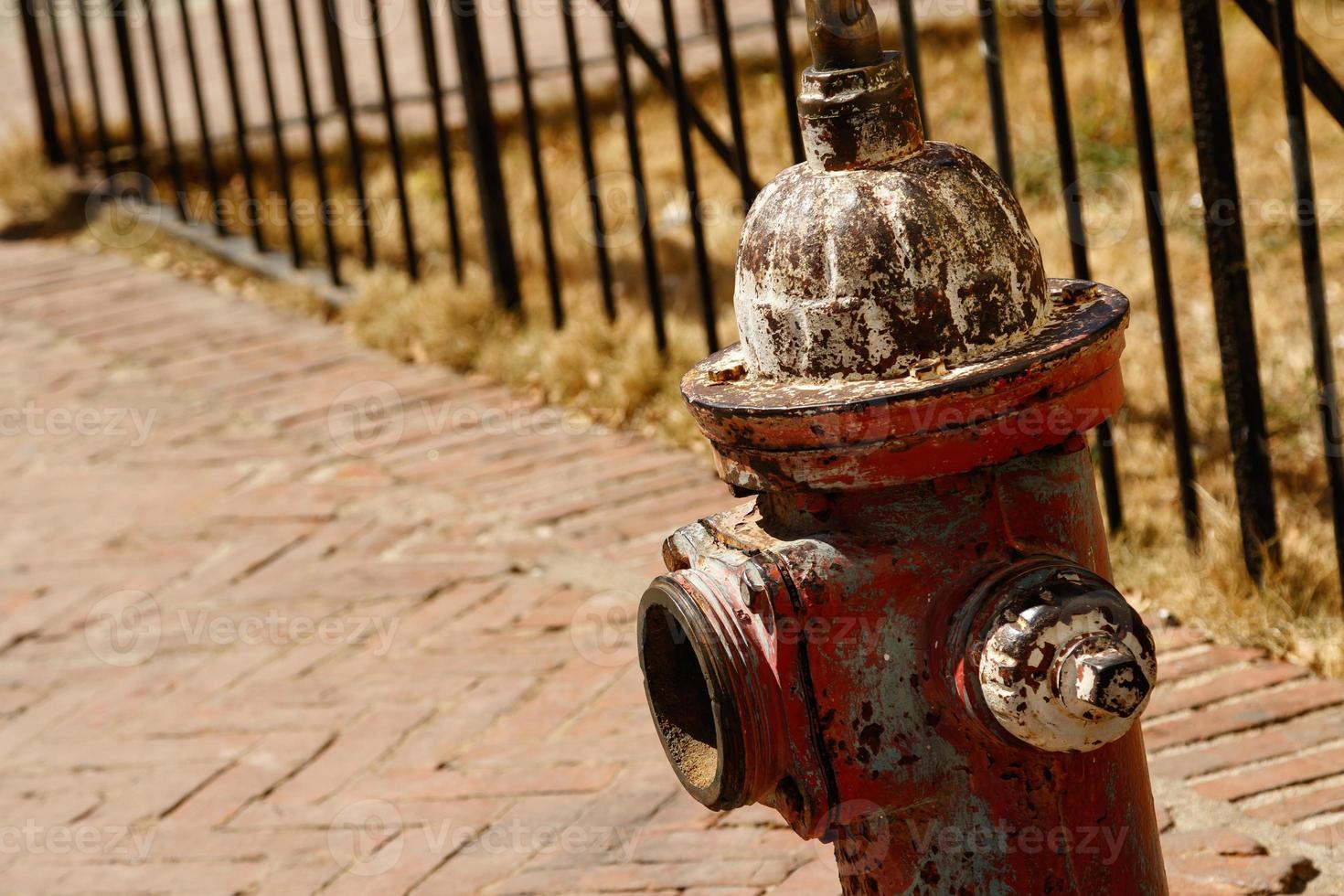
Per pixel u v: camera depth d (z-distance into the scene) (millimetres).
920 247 1693
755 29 8648
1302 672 3307
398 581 4285
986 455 1715
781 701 1790
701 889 2889
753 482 1824
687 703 2031
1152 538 3840
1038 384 1684
